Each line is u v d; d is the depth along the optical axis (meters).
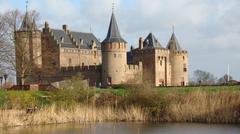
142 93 53.94
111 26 114.06
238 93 49.25
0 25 85.38
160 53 122.44
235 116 47.50
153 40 123.44
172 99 52.38
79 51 120.62
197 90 55.53
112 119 52.09
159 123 49.31
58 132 41.59
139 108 52.78
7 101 50.78
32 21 94.44
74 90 55.78
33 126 45.72
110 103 55.03
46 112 48.75
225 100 48.66
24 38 90.94
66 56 116.81
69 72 114.56
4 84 81.56
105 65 111.88
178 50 128.38
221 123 47.88
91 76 114.50
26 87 79.69
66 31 121.69
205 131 42.03
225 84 83.19
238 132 41.12
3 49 83.50
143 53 122.62
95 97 56.25
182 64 129.25
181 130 43.06
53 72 114.38
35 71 99.69
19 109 49.00
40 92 58.06
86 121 50.78
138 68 119.00
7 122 44.75
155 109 52.31
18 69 88.12
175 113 50.66
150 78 120.69
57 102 52.44
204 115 49.03
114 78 111.56
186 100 51.38
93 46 125.38
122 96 55.88
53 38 115.94
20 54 88.38
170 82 126.31
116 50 112.00
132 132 42.12
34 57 97.81
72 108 51.59
